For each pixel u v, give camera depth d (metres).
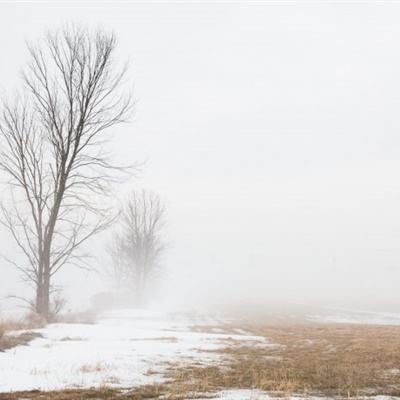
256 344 17.78
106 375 10.47
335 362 12.84
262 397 8.44
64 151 25.73
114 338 18.47
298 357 13.92
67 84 25.62
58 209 26.02
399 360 13.03
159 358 13.30
